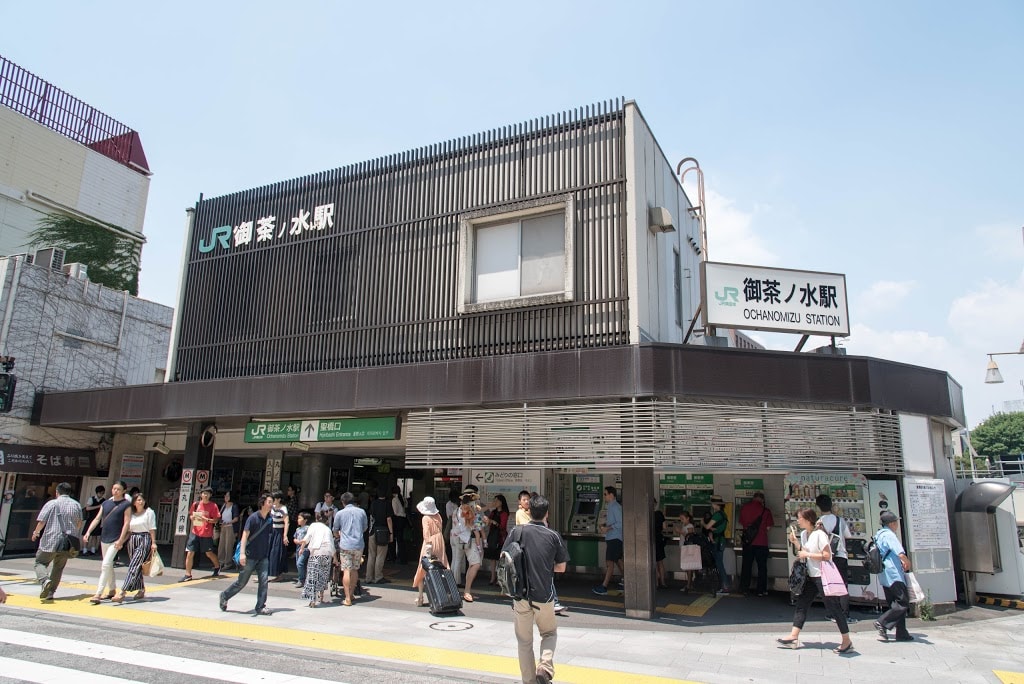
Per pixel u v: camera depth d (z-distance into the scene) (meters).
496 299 11.80
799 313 11.18
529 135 12.09
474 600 10.59
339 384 11.73
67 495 10.41
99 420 14.76
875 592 9.91
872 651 7.70
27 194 25.52
